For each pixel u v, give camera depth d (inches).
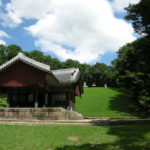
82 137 559.5
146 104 1707.7
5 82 983.0
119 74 1942.7
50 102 1110.4
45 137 551.2
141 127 672.4
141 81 1627.7
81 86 1295.5
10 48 2519.7
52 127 672.4
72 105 1160.8
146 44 815.1
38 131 615.2
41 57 3157.0
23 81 962.1
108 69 4087.1
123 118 1228.5
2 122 757.3
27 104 1085.8
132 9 792.9
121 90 2723.9
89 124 748.6
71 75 1107.3
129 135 567.2
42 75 943.0
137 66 1685.5
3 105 1679.4
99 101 2091.5
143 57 891.4
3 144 480.1
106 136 564.4
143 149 428.8
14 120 783.7
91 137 557.0
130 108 1736.0
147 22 789.9
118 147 444.8
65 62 3892.7
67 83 1063.6
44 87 999.0
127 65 1834.4
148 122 818.2
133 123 798.5
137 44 848.9
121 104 1913.1
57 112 852.0
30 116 861.2
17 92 1048.2
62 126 694.5
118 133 596.4
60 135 574.6
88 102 2080.5
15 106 1092.5
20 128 653.3
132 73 1728.6
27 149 443.5
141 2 758.5
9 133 588.4
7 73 994.7
